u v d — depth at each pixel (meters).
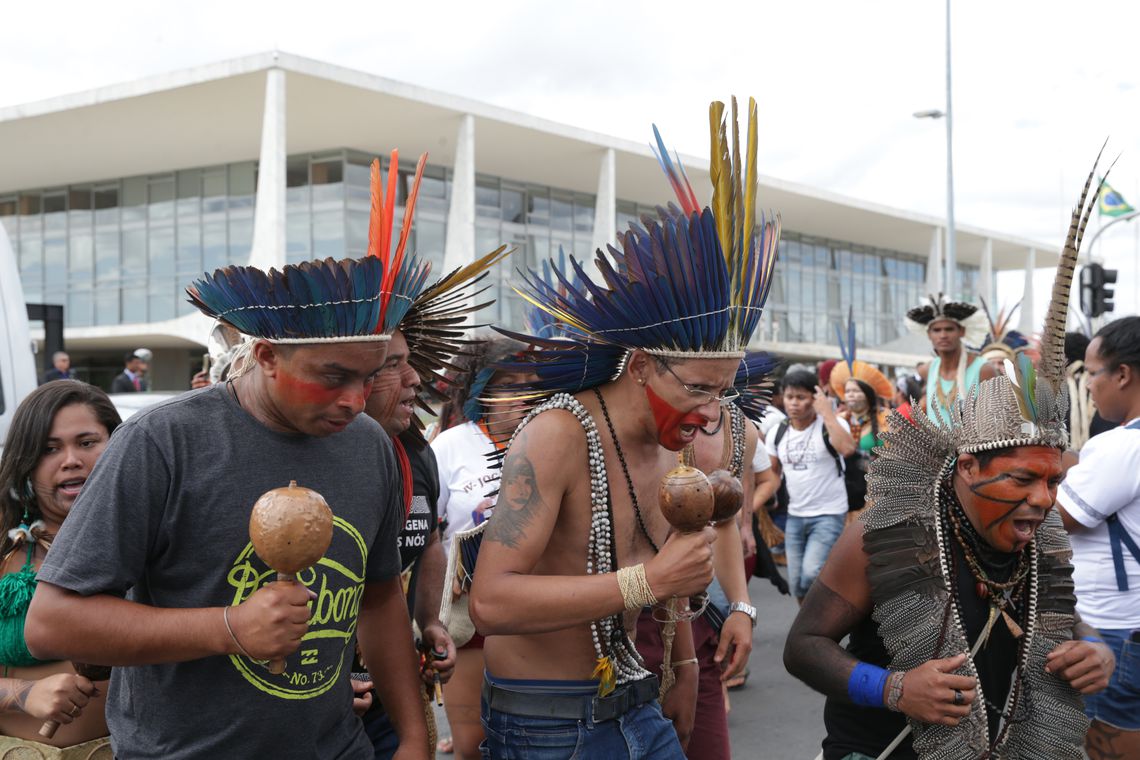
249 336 1.90
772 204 28.92
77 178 24.94
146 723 1.93
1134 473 3.07
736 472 2.89
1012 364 2.26
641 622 2.79
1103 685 2.31
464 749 3.41
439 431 3.98
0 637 2.48
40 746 2.45
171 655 1.76
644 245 2.17
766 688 6.09
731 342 2.17
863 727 2.45
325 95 18.73
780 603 8.36
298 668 1.96
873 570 2.33
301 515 1.70
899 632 2.29
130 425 1.89
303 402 1.85
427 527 3.00
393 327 1.96
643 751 2.36
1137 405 3.29
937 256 34.12
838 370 8.36
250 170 23.27
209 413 1.94
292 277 1.77
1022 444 2.19
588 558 2.27
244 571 1.91
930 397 2.38
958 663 2.19
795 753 4.99
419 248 22.67
